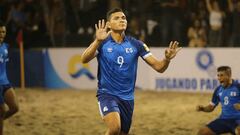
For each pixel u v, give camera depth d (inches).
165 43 1272.1
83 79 1266.0
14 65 1311.5
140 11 1320.1
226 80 558.9
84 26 1409.9
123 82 455.8
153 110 901.2
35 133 698.8
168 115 843.4
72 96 1119.6
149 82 1210.6
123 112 458.3
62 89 1261.1
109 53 452.1
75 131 708.7
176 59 1181.7
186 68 1175.0
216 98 573.3
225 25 1234.6
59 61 1285.7
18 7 1382.9
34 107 951.6
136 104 984.9
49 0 1393.9
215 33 1224.2
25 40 1375.5
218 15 1222.9
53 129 725.9
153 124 759.1
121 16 453.7
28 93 1178.6
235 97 552.4
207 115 836.0
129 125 468.8
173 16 1274.6
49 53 1295.5
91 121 788.0
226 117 557.6
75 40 1368.1
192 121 783.7
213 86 1150.3
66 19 1408.7
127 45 457.1
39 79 1304.1
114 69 452.8
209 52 1153.4
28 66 1309.1
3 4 1402.6
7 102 600.4
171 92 1166.3
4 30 586.9
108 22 458.3
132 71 459.2
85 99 1066.1
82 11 1414.9
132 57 456.8
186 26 1274.6
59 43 1381.6
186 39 1266.0
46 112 887.7
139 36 1272.1
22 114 863.1
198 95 1109.7
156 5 1317.7
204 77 1158.3
